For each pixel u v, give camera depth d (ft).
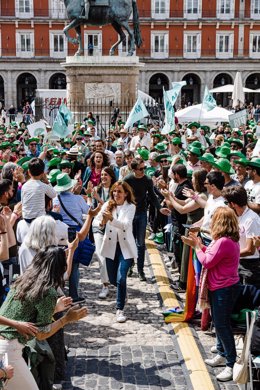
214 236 21.40
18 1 197.16
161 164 41.14
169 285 33.01
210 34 203.82
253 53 205.46
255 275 23.07
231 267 21.20
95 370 22.86
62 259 16.67
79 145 54.29
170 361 23.71
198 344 25.16
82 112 81.92
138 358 23.98
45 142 59.93
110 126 78.33
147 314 29.09
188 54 204.54
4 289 22.45
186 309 27.45
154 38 202.80
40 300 16.26
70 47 200.03
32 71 200.44
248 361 19.02
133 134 68.28
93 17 80.53
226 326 21.43
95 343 25.48
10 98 201.26
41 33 199.31
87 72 81.56
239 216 23.27
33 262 16.75
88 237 32.81
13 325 15.96
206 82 205.26
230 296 21.17
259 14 203.92
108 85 81.97
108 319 28.35
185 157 46.14
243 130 66.23
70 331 26.81
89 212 24.23
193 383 21.34
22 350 17.57
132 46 83.41
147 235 45.60
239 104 88.89
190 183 33.04
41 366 18.67
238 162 31.99
